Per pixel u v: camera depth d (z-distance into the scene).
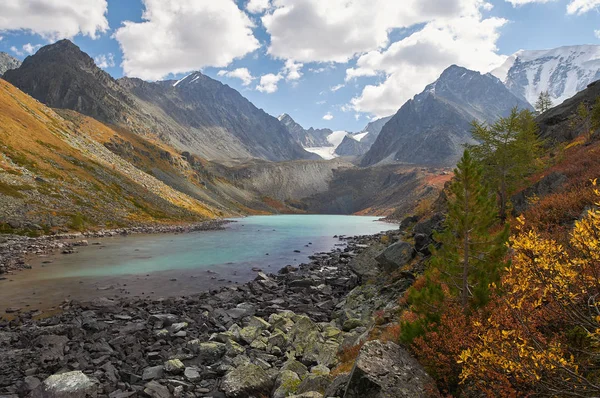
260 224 136.25
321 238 81.25
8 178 70.06
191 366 14.97
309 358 14.76
